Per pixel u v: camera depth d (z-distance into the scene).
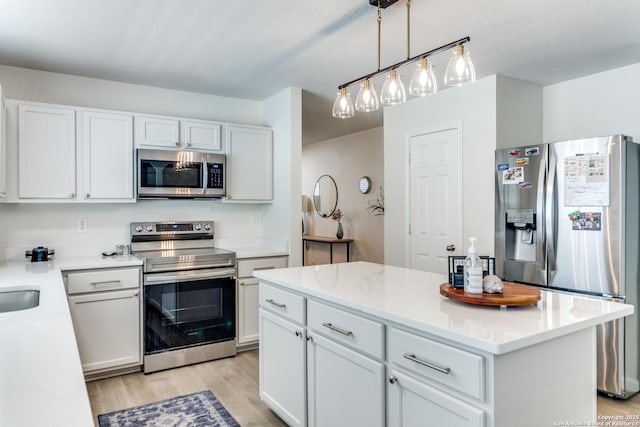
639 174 2.87
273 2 2.24
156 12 2.35
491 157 3.45
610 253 2.71
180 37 2.70
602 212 2.74
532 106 3.74
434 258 3.95
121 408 2.61
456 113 3.74
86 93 3.48
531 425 1.36
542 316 1.51
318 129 5.85
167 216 3.83
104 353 3.03
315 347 2.03
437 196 3.93
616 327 2.78
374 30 2.61
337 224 6.52
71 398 0.80
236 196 3.88
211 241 4.04
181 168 3.54
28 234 3.25
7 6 2.26
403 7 2.29
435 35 2.69
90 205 3.48
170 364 3.26
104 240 3.54
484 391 1.25
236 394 2.81
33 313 1.50
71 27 2.54
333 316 1.90
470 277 1.68
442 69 3.37
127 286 3.11
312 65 3.24
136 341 3.15
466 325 1.39
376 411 1.66
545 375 1.40
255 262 3.68
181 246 3.85
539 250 3.04
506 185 3.26
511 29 2.61
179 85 3.74
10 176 2.94
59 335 1.23
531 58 3.11
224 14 2.38
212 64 3.20
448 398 1.36
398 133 4.34
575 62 3.21
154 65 3.21
